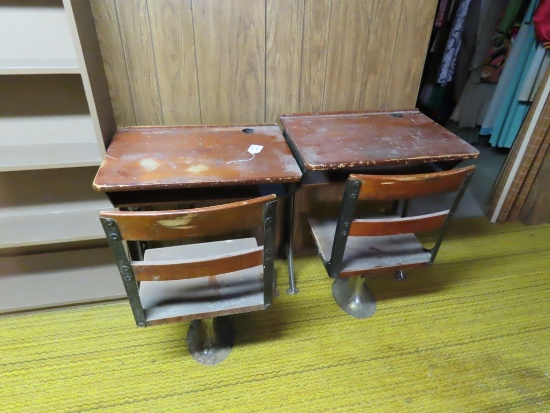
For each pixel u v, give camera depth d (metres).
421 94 2.48
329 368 1.40
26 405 1.25
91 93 1.18
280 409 1.26
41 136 1.43
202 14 1.35
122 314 1.60
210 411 1.25
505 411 1.27
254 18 1.39
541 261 1.97
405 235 1.46
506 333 1.55
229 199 1.36
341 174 1.46
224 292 1.17
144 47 1.36
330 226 1.50
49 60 1.23
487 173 2.80
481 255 2.01
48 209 1.60
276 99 1.58
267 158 1.28
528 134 2.02
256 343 1.49
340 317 1.61
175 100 1.49
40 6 1.22
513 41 2.40
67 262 1.76
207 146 1.35
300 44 1.48
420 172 1.50
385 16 1.48
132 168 1.18
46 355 1.42
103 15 1.27
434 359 1.44
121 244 0.91
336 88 1.61
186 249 1.33
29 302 1.57
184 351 1.45
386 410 1.27
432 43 2.25
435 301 1.71
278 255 1.97
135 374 1.36
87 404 1.26
